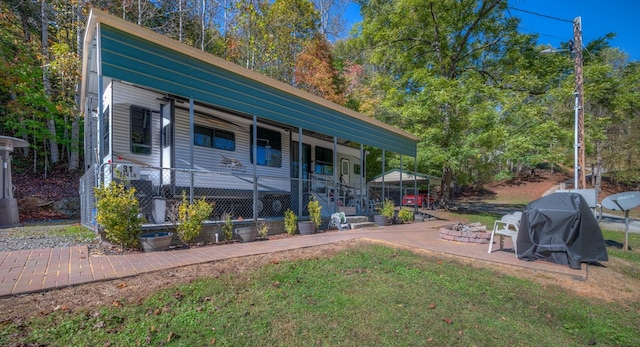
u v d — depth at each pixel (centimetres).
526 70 1617
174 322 262
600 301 380
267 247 564
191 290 329
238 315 283
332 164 1326
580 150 961
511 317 323
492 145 1386
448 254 570
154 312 276
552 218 520
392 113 1683
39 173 1388
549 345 271
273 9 1859
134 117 688
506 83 1590
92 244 528
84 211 798
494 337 276
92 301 288
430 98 1476
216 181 803
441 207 1842
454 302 348
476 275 450
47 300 284
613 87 1538
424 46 1795
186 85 632
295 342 246
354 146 1451
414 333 272
